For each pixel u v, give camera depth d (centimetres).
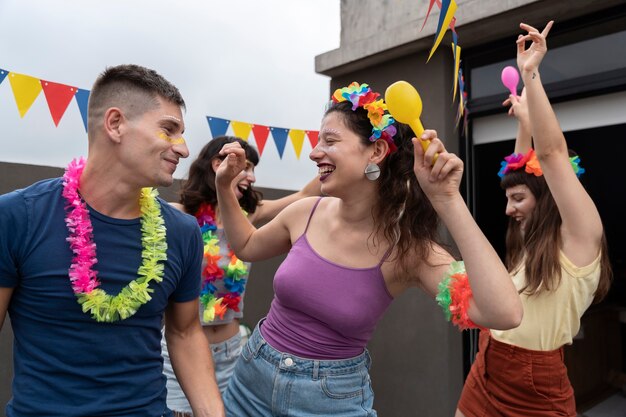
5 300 125
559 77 315
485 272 119
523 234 211
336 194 156
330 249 159
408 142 156
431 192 122
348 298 150
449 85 354
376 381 391
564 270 189
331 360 154
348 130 153
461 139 359
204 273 257
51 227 125
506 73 235
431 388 354
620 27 290
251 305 449
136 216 139
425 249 148
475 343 353
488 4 305
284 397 154
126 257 133
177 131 137
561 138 177
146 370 137
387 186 152
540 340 196
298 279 155
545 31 177
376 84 393
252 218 298
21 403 123
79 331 125
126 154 129
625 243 450
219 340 266
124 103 129
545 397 195
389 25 373
